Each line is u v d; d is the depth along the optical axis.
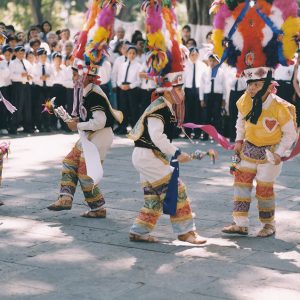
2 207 10.04
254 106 8.23
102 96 9.09
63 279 7.06
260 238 8.53
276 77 17.59
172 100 7.98
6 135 18.72
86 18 9.06
